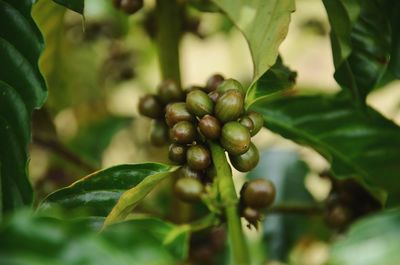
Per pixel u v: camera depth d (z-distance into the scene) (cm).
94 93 90
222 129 56
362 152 65
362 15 61
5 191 57
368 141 65
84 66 88
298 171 80
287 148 84
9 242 45
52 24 69
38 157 84
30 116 57
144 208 72
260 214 55
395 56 61
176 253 57
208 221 57
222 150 56
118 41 90
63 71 77
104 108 94
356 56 61
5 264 44
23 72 58
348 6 58
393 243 46
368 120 65
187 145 57
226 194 54
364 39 61
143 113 64
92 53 90
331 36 60
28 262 44
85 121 94
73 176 80
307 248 80
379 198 66
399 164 65
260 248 77
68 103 82
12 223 45
